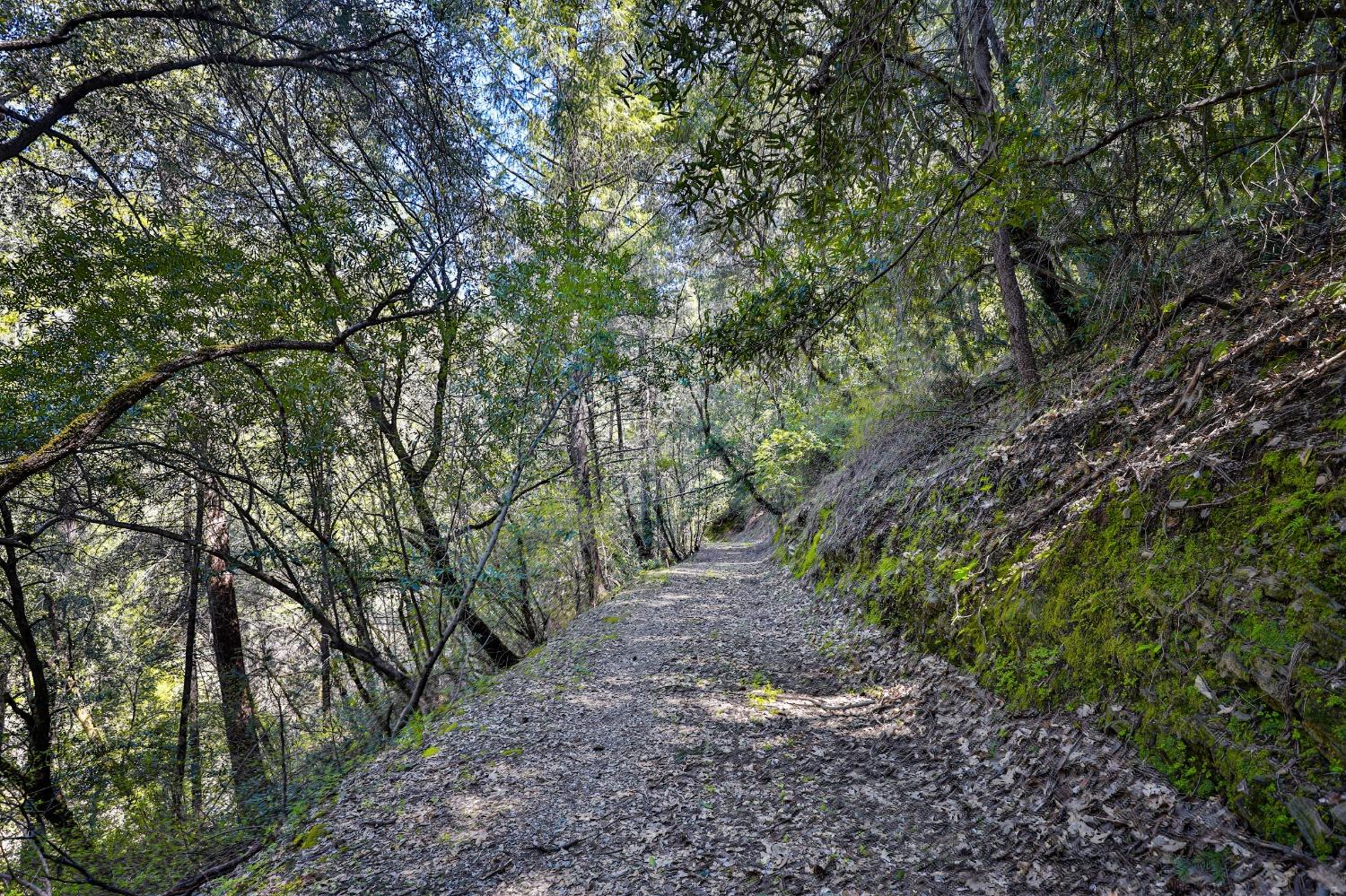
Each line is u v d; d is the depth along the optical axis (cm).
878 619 762
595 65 1341
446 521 1148
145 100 853
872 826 399
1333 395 360
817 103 303
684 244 1766
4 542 431
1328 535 311
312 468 943
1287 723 286
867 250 464
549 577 1516
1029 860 324
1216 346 491
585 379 1070
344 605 1058
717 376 583
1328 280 437
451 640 1216
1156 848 295
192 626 1254
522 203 1053
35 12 746
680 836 428
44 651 1257
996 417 848
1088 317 750
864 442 1283
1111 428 562
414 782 591
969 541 656
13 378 646
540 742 640
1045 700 435
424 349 1034
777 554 1623
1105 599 421
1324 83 327
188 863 704
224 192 942
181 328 752
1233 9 324
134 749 1123
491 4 1055
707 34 277
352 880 441
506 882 409
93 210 734
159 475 862
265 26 841
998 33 506
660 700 712
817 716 600
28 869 704
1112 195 415
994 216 415
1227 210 451
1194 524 389
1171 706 339
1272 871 255
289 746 1048
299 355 842
